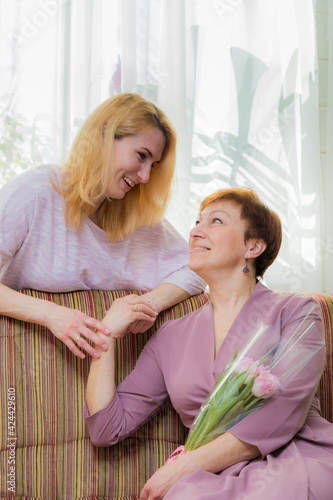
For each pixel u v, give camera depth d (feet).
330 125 8.77
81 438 5.46
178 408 5.27
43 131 7.37
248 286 5.45
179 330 5.53
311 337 4.91
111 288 6.09
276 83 8.36
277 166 8.35
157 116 5.82
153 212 6.10
